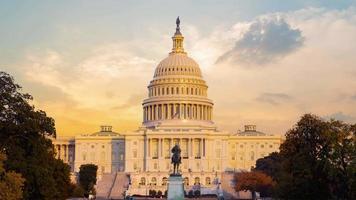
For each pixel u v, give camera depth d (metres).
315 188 112.88
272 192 177.38
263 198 173.75
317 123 114.56
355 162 100.94
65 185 119.00
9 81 97.56
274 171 185.88
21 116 97.06
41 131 101.62
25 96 100.75
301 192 113.81
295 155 116.50
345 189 110.12
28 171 94.75
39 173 95.62
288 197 121.12
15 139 97.88
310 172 111.62
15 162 93.88
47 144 104.81
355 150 103.88
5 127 95.06
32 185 95.75
